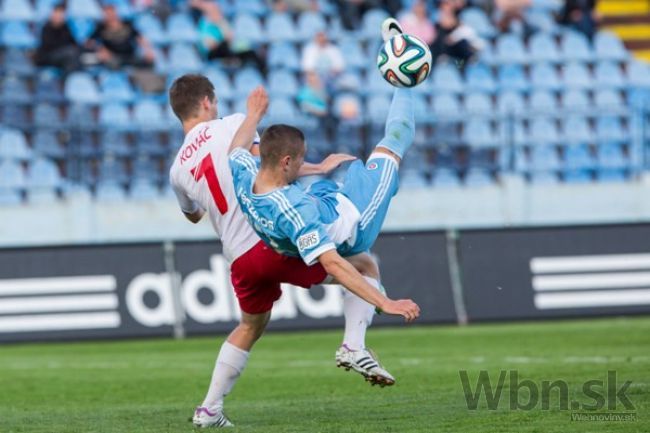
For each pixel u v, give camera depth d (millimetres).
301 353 33406
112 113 52781
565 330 37781
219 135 18016
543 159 54719
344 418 18609
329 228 17125
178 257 40188
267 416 19406
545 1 63969
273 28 59531
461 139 52688
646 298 41312
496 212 50500
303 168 18000
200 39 56594
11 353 36312
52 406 23281
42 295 39344
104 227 48219
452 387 23562
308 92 53344
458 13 60594
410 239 41562
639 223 41781
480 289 41281
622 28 65875
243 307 18266
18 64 52750
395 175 18203
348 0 60281
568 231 41750
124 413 20828
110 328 39344
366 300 15898
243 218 17750
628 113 52250
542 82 58844
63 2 54469
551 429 16391
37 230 47688
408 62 18609
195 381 27453
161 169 50469
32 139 50688
